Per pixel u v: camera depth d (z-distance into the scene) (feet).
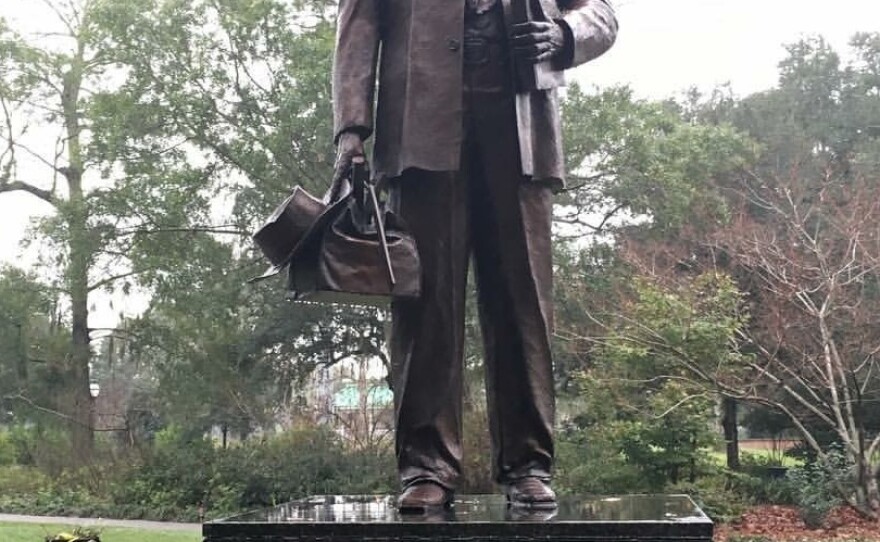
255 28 55.57
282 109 55.42
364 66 12.56
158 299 64.39
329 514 11.69
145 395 84.84
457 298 12.69
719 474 50.01
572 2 13.55
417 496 12.01
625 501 12.92
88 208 60.23
